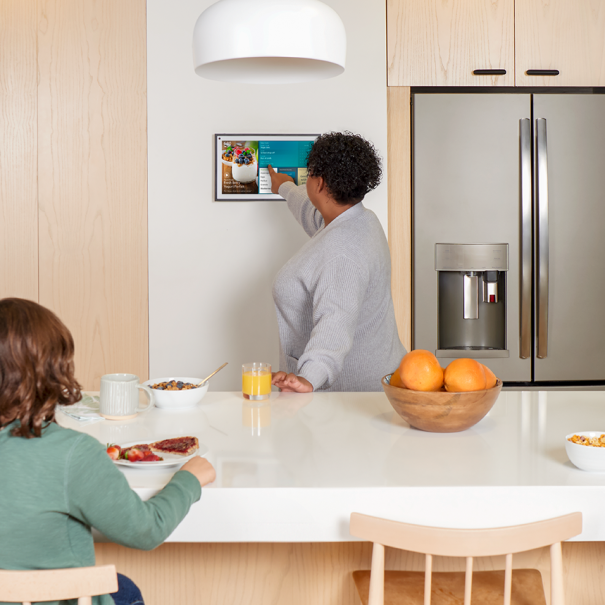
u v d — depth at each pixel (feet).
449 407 4.14
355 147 6.07
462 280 9.45
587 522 3.45
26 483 2.75
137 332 9.27
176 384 5.17
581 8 9.18
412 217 9.28
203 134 9.07
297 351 6.57
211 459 3.85
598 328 9.36
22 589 2.68
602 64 9.23
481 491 3.43
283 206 9.18
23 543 2.79
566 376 9.39
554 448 4.08
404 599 3.77
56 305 9.18
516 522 3.44
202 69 5.19
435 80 9.16
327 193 6.23
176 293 9.25
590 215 9.28
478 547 3.04
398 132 9.20
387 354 6.48
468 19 9.12
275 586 4.31
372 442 4.18
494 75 9.21
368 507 3.42
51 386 2.87
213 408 5.06
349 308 5.75
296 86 9.05
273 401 5.29
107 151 9.05
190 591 4.30
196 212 9.17
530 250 9.25
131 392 4.71
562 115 9.15
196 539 3.42
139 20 8.95
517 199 9.23
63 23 8.91
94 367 9.27
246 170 9.11
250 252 9.23
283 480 3.52
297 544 4.29
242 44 4.52
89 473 2.81
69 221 9.11
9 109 8.96
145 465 3.62
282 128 9.10
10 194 9.04
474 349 9.43
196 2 8.92
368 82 9.08
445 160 9.20
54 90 8.97
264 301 9.29
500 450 4.03
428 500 3.43
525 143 9.13
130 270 9.20
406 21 9.09
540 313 9.25
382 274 6.23
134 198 9.13
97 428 4.48
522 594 3.84
